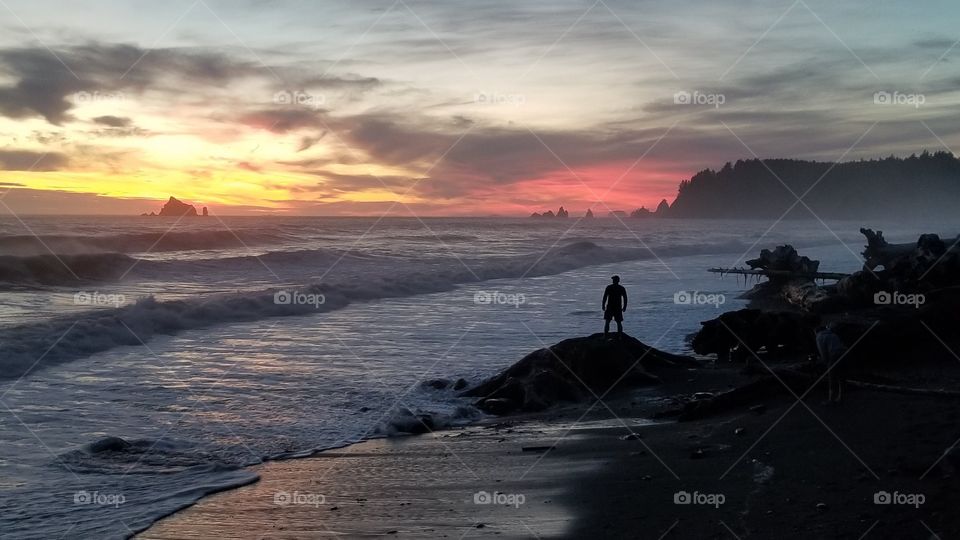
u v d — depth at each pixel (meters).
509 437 11.60
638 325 22.86
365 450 10.91
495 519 8.04
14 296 25.42
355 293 28.91
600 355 15.33
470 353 18.22
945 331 14.06
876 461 8.52
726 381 15.34
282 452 10.73
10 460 9.96
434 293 31.50
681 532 7.30
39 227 64.44
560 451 10.70
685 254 60.09
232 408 12.96
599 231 105.19
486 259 45.81
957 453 8.06
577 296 30.34
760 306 26.98
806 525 7.02
